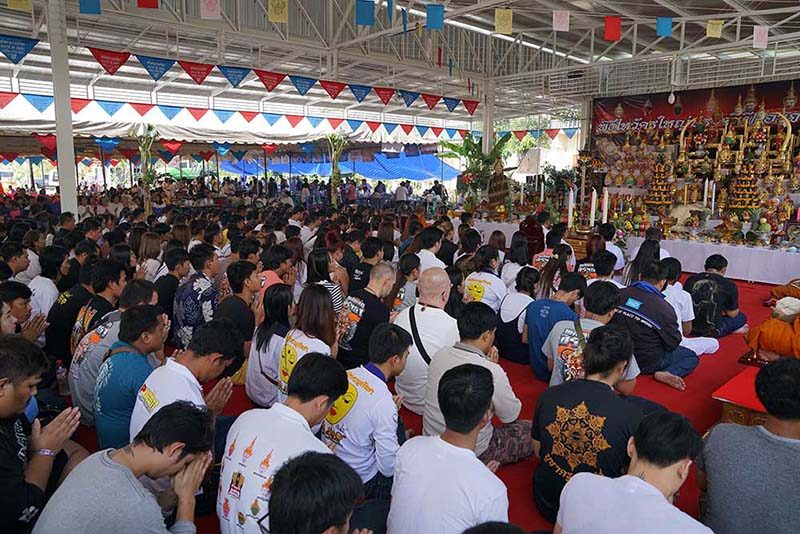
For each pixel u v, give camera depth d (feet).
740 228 31.40
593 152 47.73
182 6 36.99
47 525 5.33
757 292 27.37
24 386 6.93
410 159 82.33
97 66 48.80
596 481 5.79
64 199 27.96
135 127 46.29
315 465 4.63
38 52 43.39
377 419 8.57
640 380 15.28
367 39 41.37
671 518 5.14
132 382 8.75
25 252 16.44
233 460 6.46
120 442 8.91
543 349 12.33
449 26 51.44
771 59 45.57
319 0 44.80
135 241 20.75
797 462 6.25
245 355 13.53
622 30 48.03
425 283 12.51
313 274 15.64
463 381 6.47
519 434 10.96
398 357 9.08
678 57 44.75
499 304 16.62
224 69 29.94
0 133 44.29
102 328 10.83
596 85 52.85
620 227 32.53
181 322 14.49
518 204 40.63
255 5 41.32
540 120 78.02
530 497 10.09
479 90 56.34
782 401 6.31
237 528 6.25
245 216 33.24
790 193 33.73
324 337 10.68
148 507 5.64
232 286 13.98
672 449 5.76
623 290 15.02
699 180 36.88
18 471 6.88
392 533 6.31
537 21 47.47
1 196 49.39
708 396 14.43
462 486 5.98
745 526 6.47
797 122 44.68
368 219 32.19
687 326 17.44
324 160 76.07
